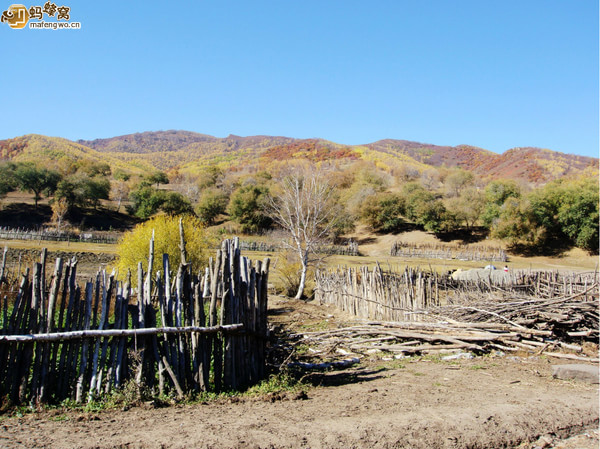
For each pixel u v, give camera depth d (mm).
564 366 8820
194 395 6852
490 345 11539
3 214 62750
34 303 6227
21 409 5812
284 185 31922
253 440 4996
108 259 33625
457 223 64250
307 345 12555
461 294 15352
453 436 5496
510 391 7648
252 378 8180
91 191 70000
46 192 68062
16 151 167000
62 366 6219
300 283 25188
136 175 109312
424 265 42688
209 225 68625
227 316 7762
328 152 185500
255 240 54625
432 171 118875
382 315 16109
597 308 12086
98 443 4711
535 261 53406
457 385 8070
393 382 8344
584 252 54750
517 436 5719
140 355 6645
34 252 32156
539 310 12242
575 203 54781
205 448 4734
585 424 6297
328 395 7262
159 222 18672
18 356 6039
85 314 6414
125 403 6168
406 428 5582
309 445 4992
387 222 66938
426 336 11867
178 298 7215
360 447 5047
